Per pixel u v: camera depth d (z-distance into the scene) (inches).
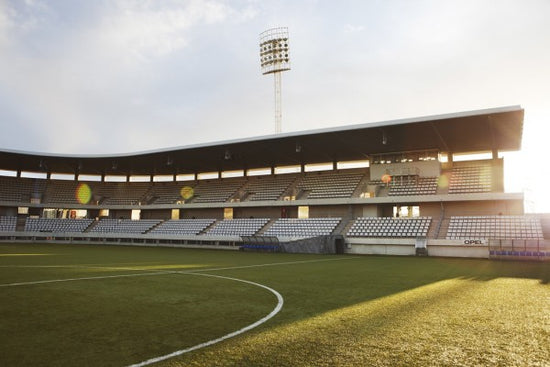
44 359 192.1
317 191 1729.8
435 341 223.5
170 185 2194.9
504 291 426.3
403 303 345.4
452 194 1371.8
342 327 255.3
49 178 2181.3
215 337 231.3
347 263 858.1
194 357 194.9
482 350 207.5
